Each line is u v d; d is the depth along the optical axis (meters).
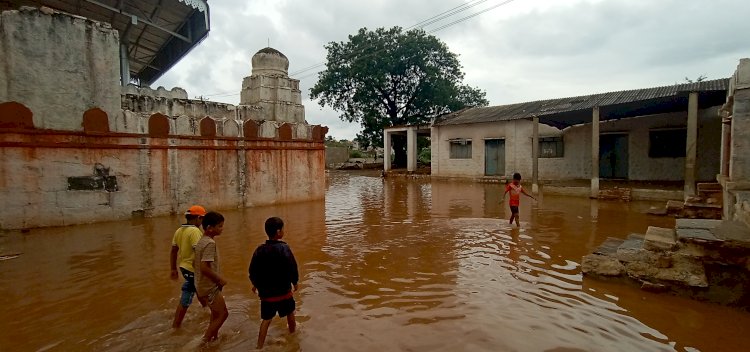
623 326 4.42
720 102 15.68
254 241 8.52
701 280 5.12
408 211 13.06
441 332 4.27
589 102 17.55
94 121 9.80
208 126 11.96
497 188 21.27
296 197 14.70
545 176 22.86
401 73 34.94
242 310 4.94
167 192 11.12
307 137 15.08
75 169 9.57
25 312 4.87
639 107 16.05
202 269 4.04
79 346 4.05
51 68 9.49
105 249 7.69
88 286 5.74
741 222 6.16
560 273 6.26
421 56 33.66
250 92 17.02
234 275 6.30
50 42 9.48
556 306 4.96
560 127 21.61
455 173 27.25
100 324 4.55
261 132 13.43
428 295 5.36
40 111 9.35
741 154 7.70
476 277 6.09
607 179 20.73
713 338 4.16
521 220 11.05
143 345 4.05
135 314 4.82
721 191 10.93
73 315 4.79
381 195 18.38
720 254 5.09
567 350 3.89
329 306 5.02
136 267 6.61
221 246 8.11
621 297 5.25
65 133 9.38
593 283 5.79
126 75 18.62
